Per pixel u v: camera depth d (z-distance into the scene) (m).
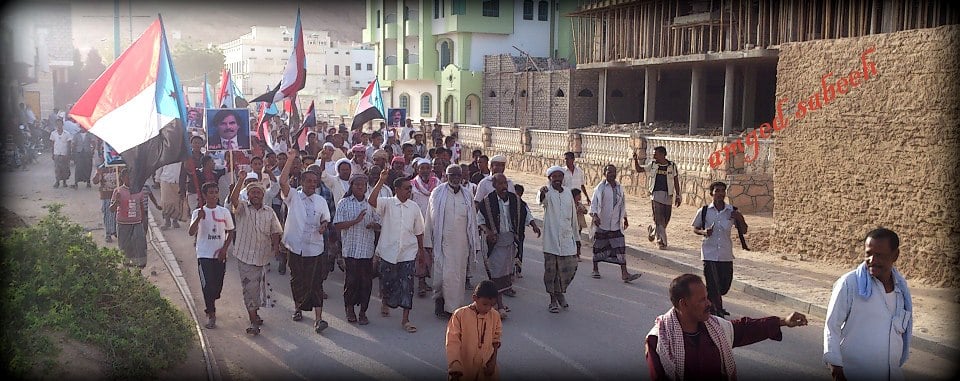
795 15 21.20
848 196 10.68
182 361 6.95
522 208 9.40
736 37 23.77
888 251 4.53
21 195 18.83
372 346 7.82
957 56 9.13
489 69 39.38
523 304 9.52
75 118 9.13
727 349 4.29
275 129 29.88
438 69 45.00
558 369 7.17
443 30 43.09
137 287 7.70
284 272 11.01
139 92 9.30
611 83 31.59
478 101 41.72
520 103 36.59
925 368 7.10
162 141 9.41
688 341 4.29
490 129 28.02
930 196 9.51
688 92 30.48
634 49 27.59
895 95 9.88
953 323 8.02
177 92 9.45
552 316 8.97
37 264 7.03
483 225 8.91
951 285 9.32
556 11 43.06
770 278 10.27
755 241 12.96
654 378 4.28
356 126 20.98
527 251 12.93
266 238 8.15
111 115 9.23
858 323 4.59
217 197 8.38
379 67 49.84
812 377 6.86
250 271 8.10
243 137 12.84
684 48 26.00
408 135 25.50
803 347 7.70
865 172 10.38
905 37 9.72
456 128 30.58
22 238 7.25
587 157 22.09
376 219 8.48
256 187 8.05
